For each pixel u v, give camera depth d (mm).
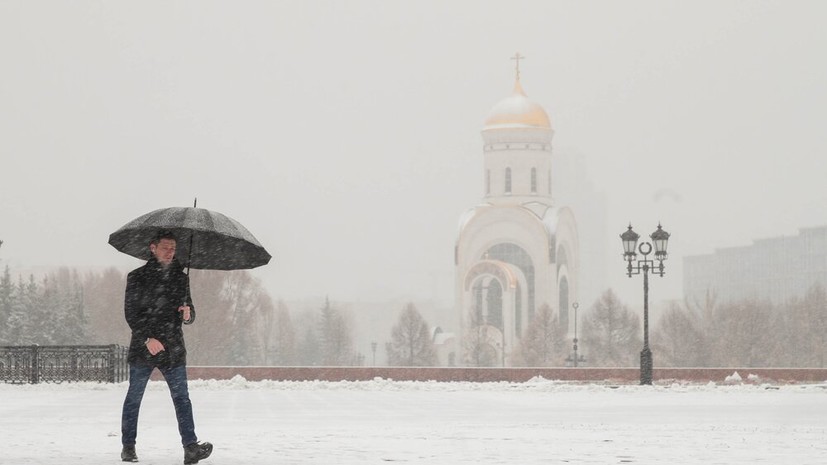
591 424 23078
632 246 49562
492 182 191375
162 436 18750
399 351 178000
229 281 132000
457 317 187250
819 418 26031
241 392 42469
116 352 45219
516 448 15688
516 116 190250
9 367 43875
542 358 156250
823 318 152875
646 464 13352
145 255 15125
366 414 27562
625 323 145750
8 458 13664
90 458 13734
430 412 28672
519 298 183625
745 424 23234
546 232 183000
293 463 13180
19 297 119875
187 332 116188
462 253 186875
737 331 138625
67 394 38438
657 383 49875
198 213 14531
